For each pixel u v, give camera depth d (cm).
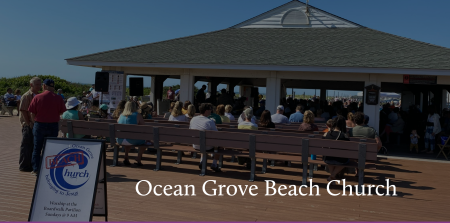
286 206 496
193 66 1164
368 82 1084
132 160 794
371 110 1077
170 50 1333
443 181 694
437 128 1064
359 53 1169
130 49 1366
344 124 622
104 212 381
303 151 601
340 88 2000
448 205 527
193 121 695
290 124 908
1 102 2003
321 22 1555
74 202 357
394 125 1288
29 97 634
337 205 509
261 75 1178
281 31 1543
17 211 440
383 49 1205
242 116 857
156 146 694
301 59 1134
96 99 1592
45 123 611
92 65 1273
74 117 755
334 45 1291
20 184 565
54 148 368
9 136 1128
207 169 731
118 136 709
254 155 633
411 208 506
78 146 369
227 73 1214
